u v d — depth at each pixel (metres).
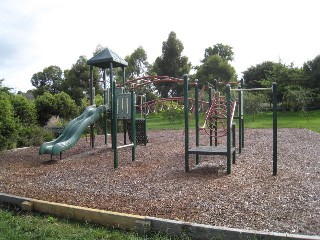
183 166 6.90
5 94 12.55
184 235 3.34
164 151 9.21
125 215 3.67
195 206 4.13
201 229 3.29
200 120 21.92
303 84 29.30
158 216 3.80
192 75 43.50
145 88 30.66
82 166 7.32
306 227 3.36
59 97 16.81
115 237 3.38
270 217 3.67
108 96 10.41
